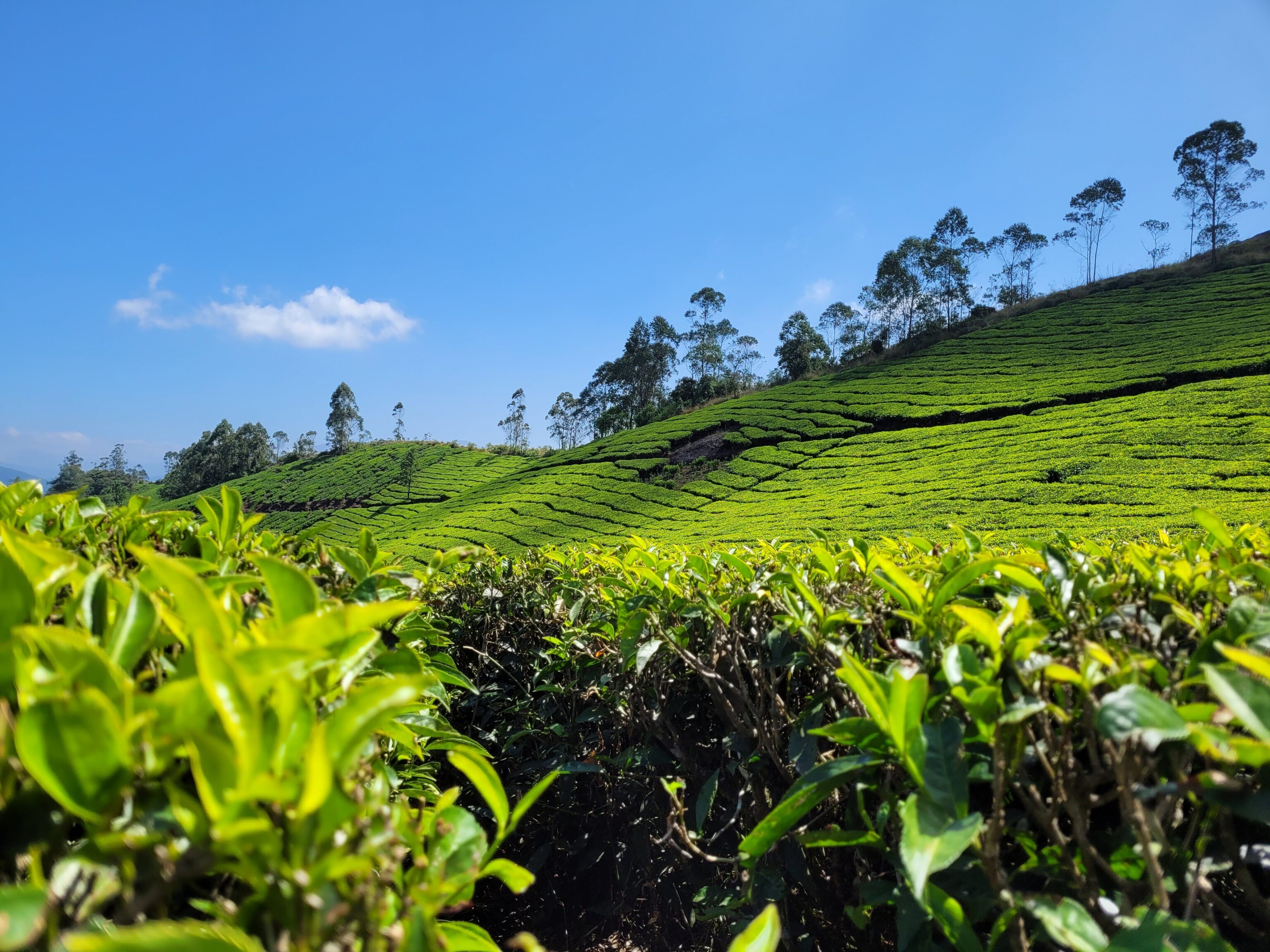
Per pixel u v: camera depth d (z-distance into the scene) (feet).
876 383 148.56
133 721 2.10
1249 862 3.49
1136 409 88.89
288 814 2.23
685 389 231.09
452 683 6.00
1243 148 173.88
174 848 2.13
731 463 126.72
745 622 6.70
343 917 2.16
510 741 8.98
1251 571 4.44
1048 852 3.58
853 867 5.44
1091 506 62.18
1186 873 3.28
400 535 147.84
